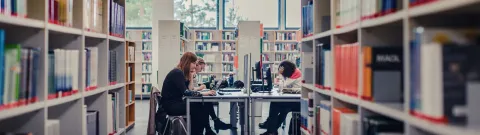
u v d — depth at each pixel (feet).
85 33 10.62
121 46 15.42
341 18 8.59
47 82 8.30
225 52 44.37
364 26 7.01
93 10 11.46
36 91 7.98
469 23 5.37
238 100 16.16
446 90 4.52
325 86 9.62
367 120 6.95
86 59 10.88
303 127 12.27
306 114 11.80
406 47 5.35
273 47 44.62
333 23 9.18
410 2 5.29
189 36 42.65
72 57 9.78
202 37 44.16
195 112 17.44
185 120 16.39
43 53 8.11
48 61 8.50
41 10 8.17
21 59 7.23
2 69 6.55
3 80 6.58
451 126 4.38
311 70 12.20
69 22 9.77
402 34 7.18
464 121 4.48
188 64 17.98
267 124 18.57
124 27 15.31
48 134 8.41
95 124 11.66
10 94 6.84
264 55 44.39
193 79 20.53
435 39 4.80
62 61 9.21
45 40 8.13
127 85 21.47
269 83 18.47
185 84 17.25
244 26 33.42
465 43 4.67
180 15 44.39
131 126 22.00
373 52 6.63
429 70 4.68
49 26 8.32
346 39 9.14
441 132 4.43
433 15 5.34
